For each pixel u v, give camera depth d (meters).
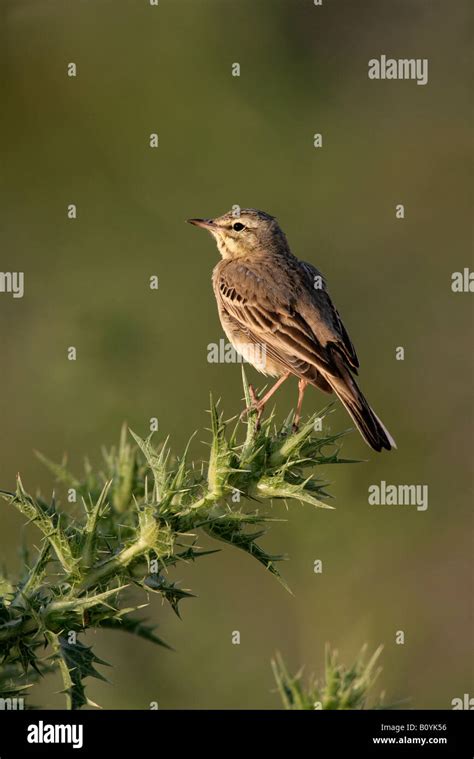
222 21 18.78
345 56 19.36
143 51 18.31
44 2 18.12
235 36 18.78
